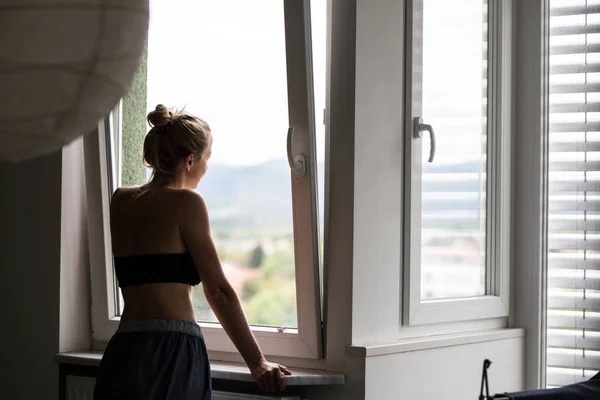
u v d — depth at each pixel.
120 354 2.23
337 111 2.54
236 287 2.81
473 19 3.00
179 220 2.30
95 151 2.96
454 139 2.91
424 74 2.77
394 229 2.64
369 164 2.55
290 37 2.56
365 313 2.53
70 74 1.23
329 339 2.56
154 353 2.21
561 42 3.05
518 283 3.11
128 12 1.27
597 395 2.22
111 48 1.26
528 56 3.09
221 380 2.68
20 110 1.23
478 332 2.93
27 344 3.02
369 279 2.55
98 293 3.03
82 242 3.07
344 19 2.54
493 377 2.93
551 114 3.07
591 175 2.99
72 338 3.02
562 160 3.04
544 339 3.06
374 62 2.57
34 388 3.00
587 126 3.00
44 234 3.00
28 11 1.16
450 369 2.75
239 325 2.32
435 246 2.82
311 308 2.61
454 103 2.91
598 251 2.98
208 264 2.31
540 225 3.05
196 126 2.41
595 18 2.99
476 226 3.02
